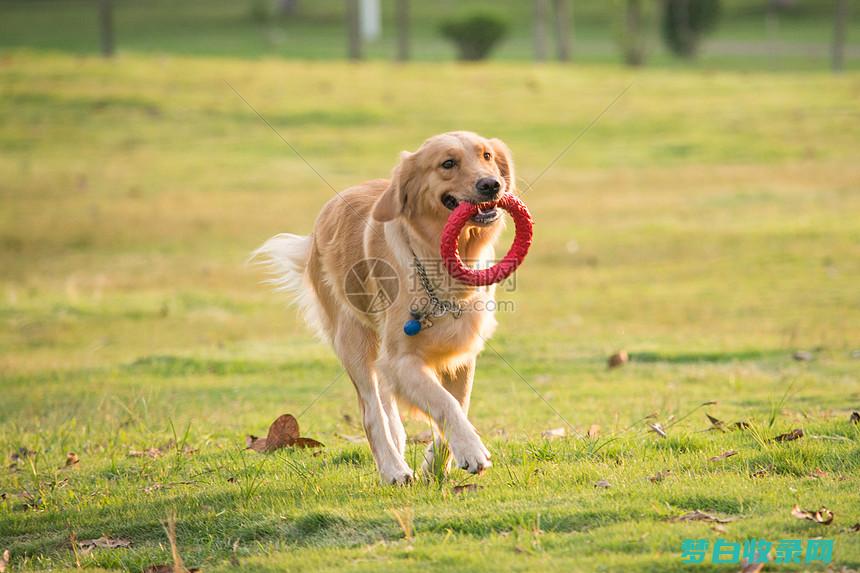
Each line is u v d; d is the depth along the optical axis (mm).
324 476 7129
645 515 5746
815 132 30578
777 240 19781
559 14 47875
